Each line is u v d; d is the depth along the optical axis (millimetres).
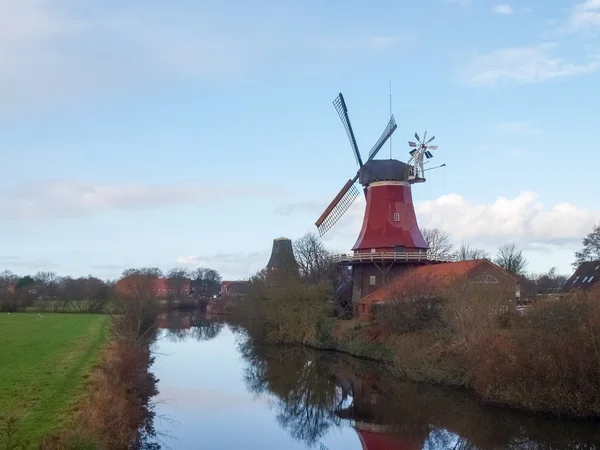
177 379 41156
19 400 21703
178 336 70250
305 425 29297
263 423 29578
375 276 59188
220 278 175375
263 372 44500
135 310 45656
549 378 28141
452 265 51750
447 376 35688
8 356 32094
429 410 31141
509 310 36938
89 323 57062
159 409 31453
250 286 72062
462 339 36125
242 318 80375
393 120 62656
